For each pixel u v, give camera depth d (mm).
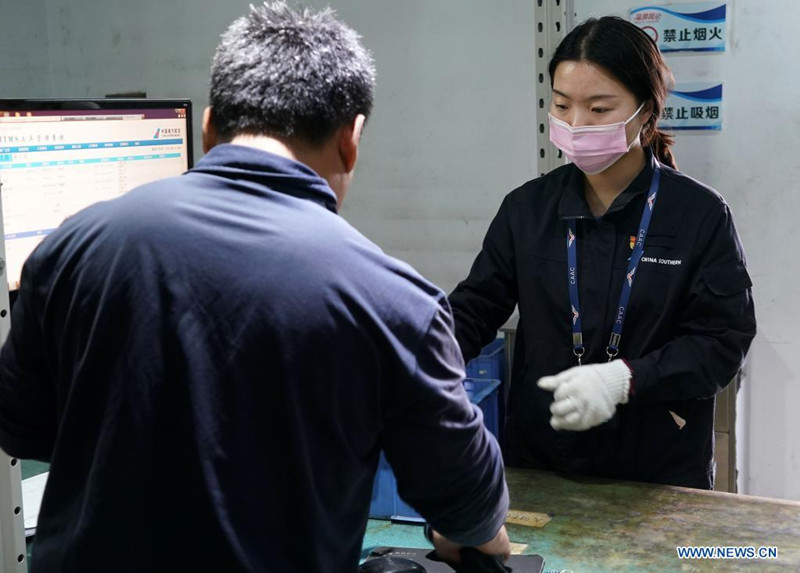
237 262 847
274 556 850
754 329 1706
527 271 1779
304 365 838
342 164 967
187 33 2855
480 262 1874
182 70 2891
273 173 892
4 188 1625
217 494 829
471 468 935
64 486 906
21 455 1051
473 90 2588
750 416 2514
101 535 851
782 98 2334
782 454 2500
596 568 1331
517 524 1487
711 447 1779
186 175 913
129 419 846
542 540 1428
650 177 1721
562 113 1688
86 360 868
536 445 1809
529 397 1804
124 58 2961
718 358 1642
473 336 1818
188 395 836
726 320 1668
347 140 948
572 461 1761
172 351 843
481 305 1849
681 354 1632
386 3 2635
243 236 856
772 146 2367
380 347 867
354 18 2682
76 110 1733
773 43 2314
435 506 955
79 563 858
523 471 1734
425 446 905
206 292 843
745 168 2402
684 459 1732
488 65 2557
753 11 2314
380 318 867
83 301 877
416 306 894
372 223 2785
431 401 886
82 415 884
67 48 3033
